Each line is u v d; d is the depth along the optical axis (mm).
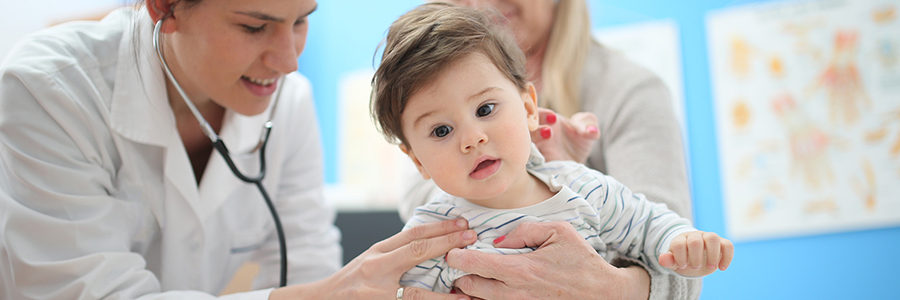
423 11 764
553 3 1261
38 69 870
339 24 2631
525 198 758
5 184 851
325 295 802
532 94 789
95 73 957
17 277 815
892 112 1726
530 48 1274
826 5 1825
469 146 655
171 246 1032
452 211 778
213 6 792
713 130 1967
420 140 695
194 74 879
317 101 2668
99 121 931
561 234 708
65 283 825
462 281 730
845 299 1751
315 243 1250
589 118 963
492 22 790
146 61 974
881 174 1729
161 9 832
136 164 974
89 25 1033
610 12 2164
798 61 1858
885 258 1705
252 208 1178
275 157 1189
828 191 1794
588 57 1236
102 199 903
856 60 1782
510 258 702
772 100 1885
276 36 840
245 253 1206
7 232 814
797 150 1842
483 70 683
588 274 703
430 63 677
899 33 1729
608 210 766
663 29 2049
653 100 1076
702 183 1975
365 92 2527
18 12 2113
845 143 1784
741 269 1893
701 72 1996
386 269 761
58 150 864
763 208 1873
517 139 675
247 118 1127
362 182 2477
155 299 833
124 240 934
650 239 771
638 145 1030
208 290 1121
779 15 1888
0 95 845
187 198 1010
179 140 1003
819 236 1799
